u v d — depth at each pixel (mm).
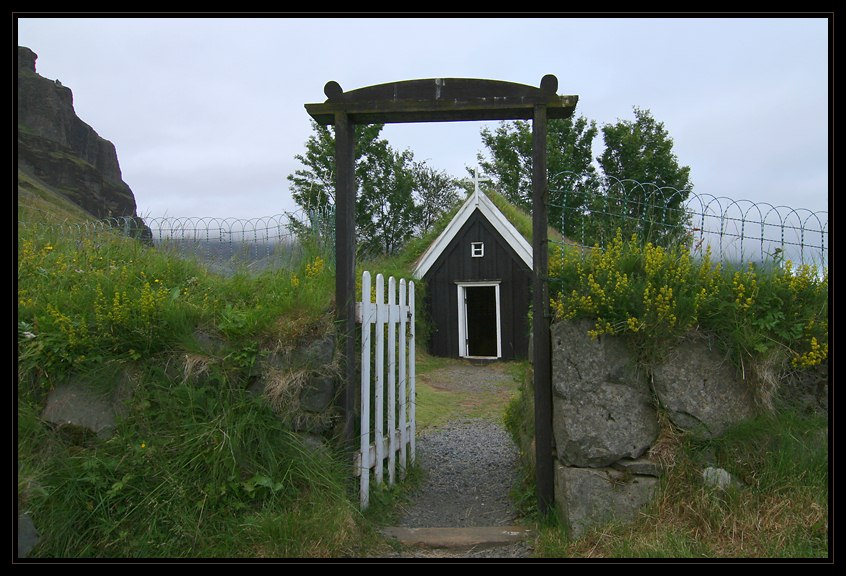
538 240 4609
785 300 4418
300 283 5211
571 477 4184
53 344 4363
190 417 4207
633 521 4039
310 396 4402
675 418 4230
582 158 24016
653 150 23625
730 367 4289
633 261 4590
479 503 5352
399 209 30812
